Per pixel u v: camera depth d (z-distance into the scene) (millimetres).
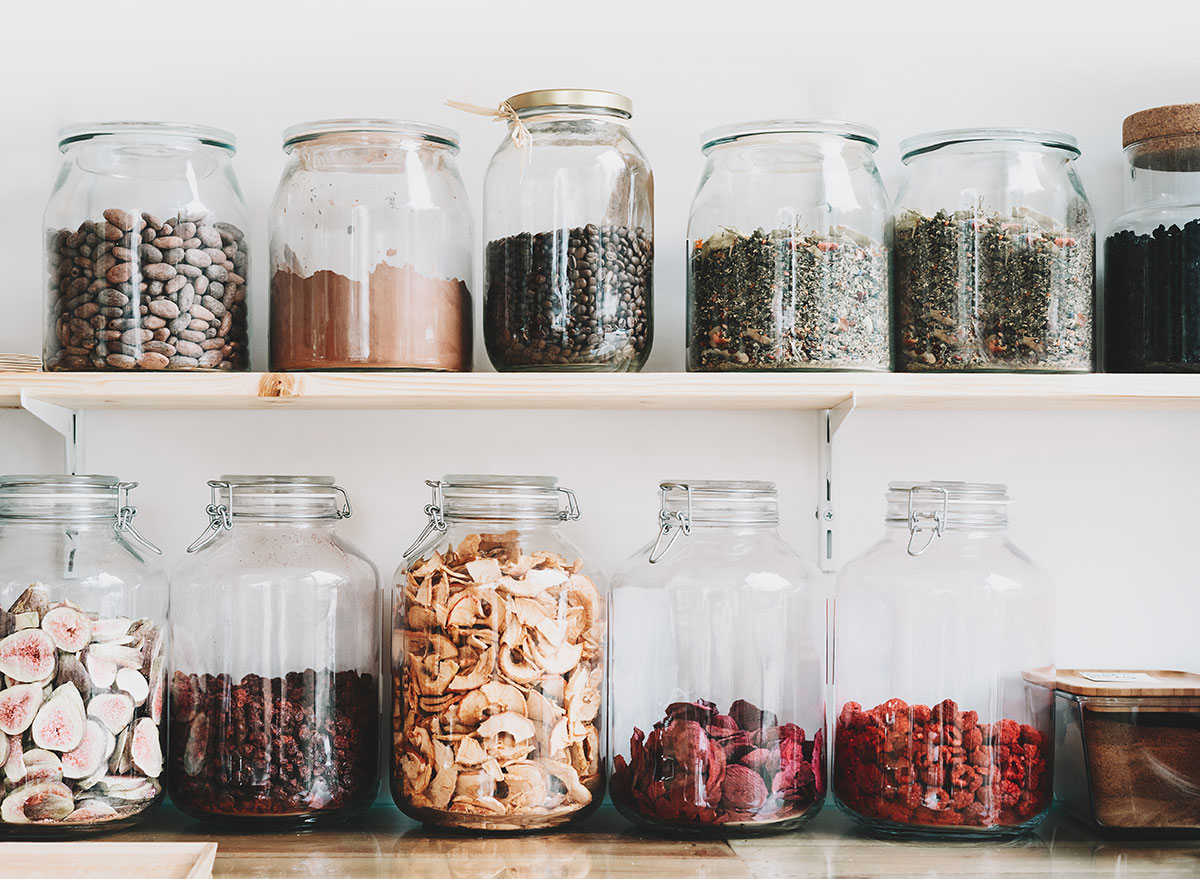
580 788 1104
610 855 1062
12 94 1276
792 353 1068
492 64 1300
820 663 1186
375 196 1080
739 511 1159
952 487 1152
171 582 1176
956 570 1157
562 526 1291
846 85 1312
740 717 1134
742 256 1083
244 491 1146
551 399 1105
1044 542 1303
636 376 1062
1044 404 1208
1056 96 1313
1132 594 1299
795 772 1130
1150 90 1313
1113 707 1132
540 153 1105
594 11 1305
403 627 1132
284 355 1094
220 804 1091
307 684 1124
